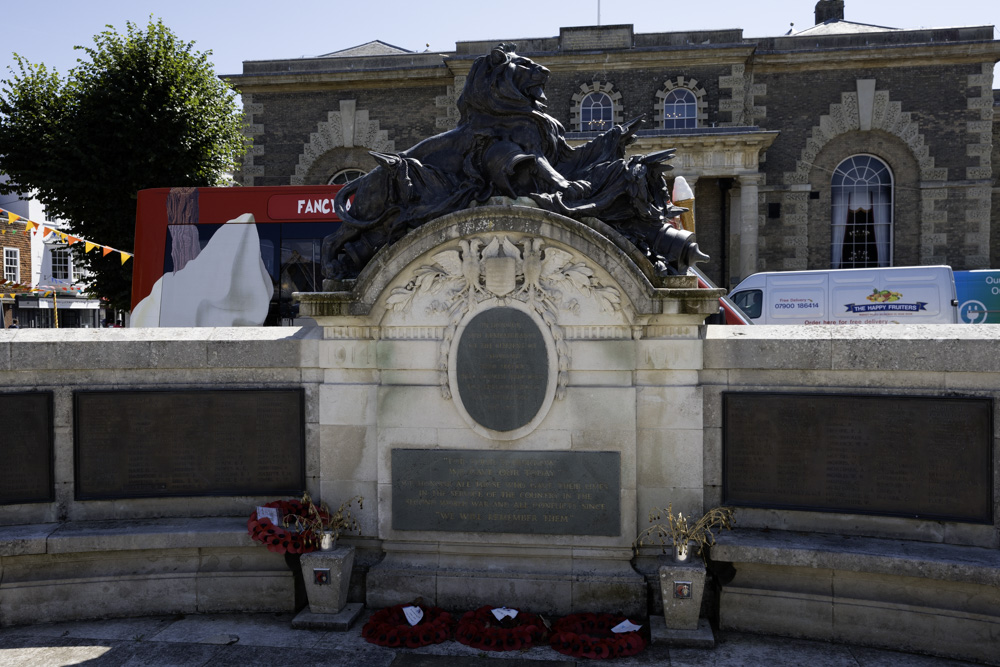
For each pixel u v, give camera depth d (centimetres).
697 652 568
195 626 625
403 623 605
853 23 3266
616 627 589
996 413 553
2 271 3325
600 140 682
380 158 674
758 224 2819
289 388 669
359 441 657
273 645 585
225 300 1295
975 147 2761
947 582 557
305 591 655
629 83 2795
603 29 2802
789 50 2822
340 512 646
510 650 570
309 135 3000
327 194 1312
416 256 634
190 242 1312
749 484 615
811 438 598
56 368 655
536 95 676
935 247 2789
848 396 587
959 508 562
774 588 600
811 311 1797
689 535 590
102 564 645
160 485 664
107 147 2055
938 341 568
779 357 606
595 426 625
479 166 670
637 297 606
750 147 2603
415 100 2961
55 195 2055
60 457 659
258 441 668
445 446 645
